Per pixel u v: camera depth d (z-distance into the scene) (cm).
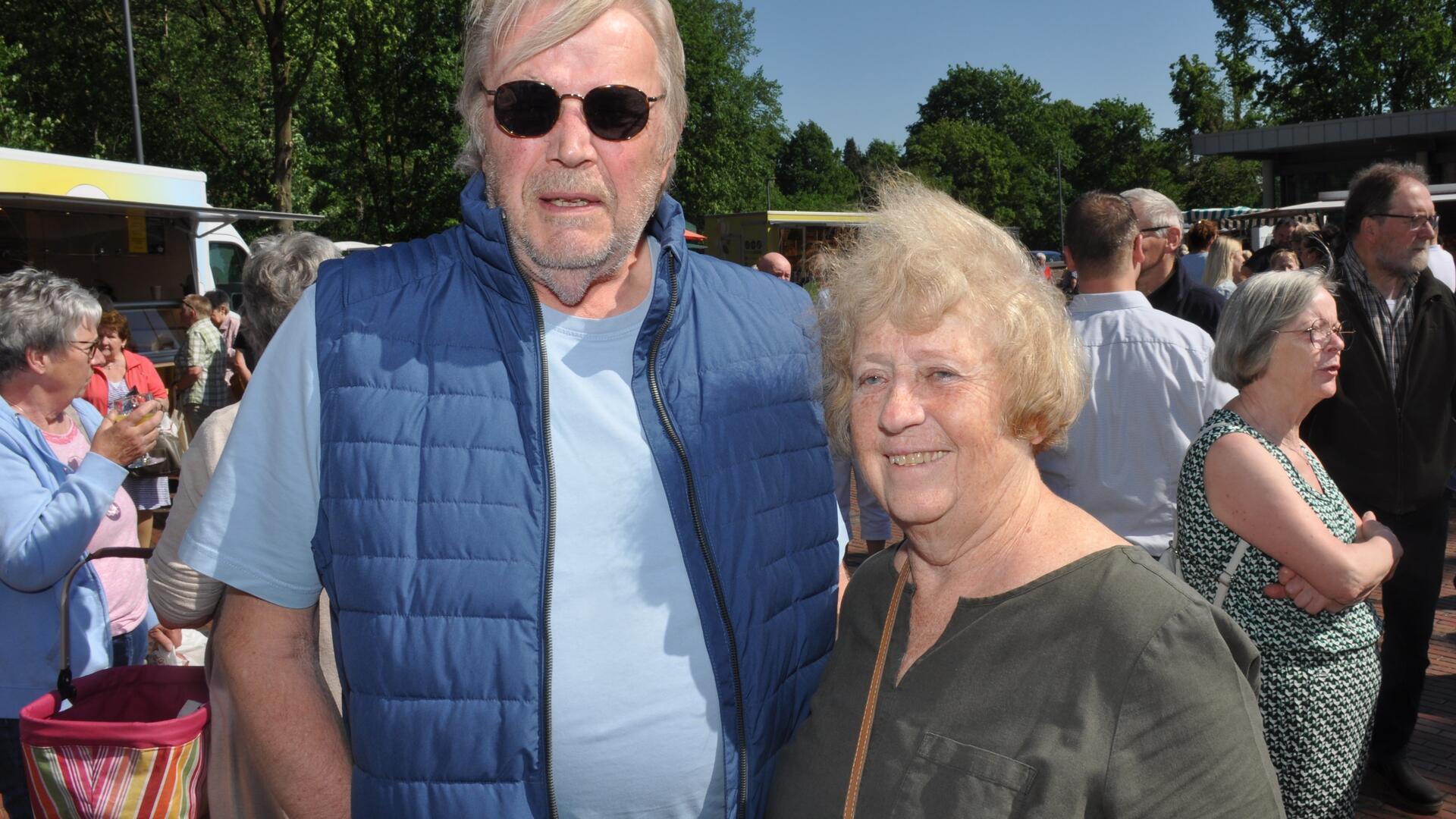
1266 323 235
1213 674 117
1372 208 346
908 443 132
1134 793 116
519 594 135
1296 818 231
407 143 2992
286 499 138
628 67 144
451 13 2802
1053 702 121
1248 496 226
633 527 143
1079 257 315
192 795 204
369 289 142
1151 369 293
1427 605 358
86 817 200
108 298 704
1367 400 349
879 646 142
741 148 5075
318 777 139
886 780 129
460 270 146
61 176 802
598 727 140
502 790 136
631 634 141
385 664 132
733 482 150
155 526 746
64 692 224
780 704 152
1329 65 3766
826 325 150
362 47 2705
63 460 281
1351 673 228
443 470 135
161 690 233
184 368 898
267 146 2520
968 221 140
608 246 144
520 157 143
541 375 141
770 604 151
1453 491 580
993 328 130
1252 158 2428
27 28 2345
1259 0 3828
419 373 138
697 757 145
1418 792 360
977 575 135
